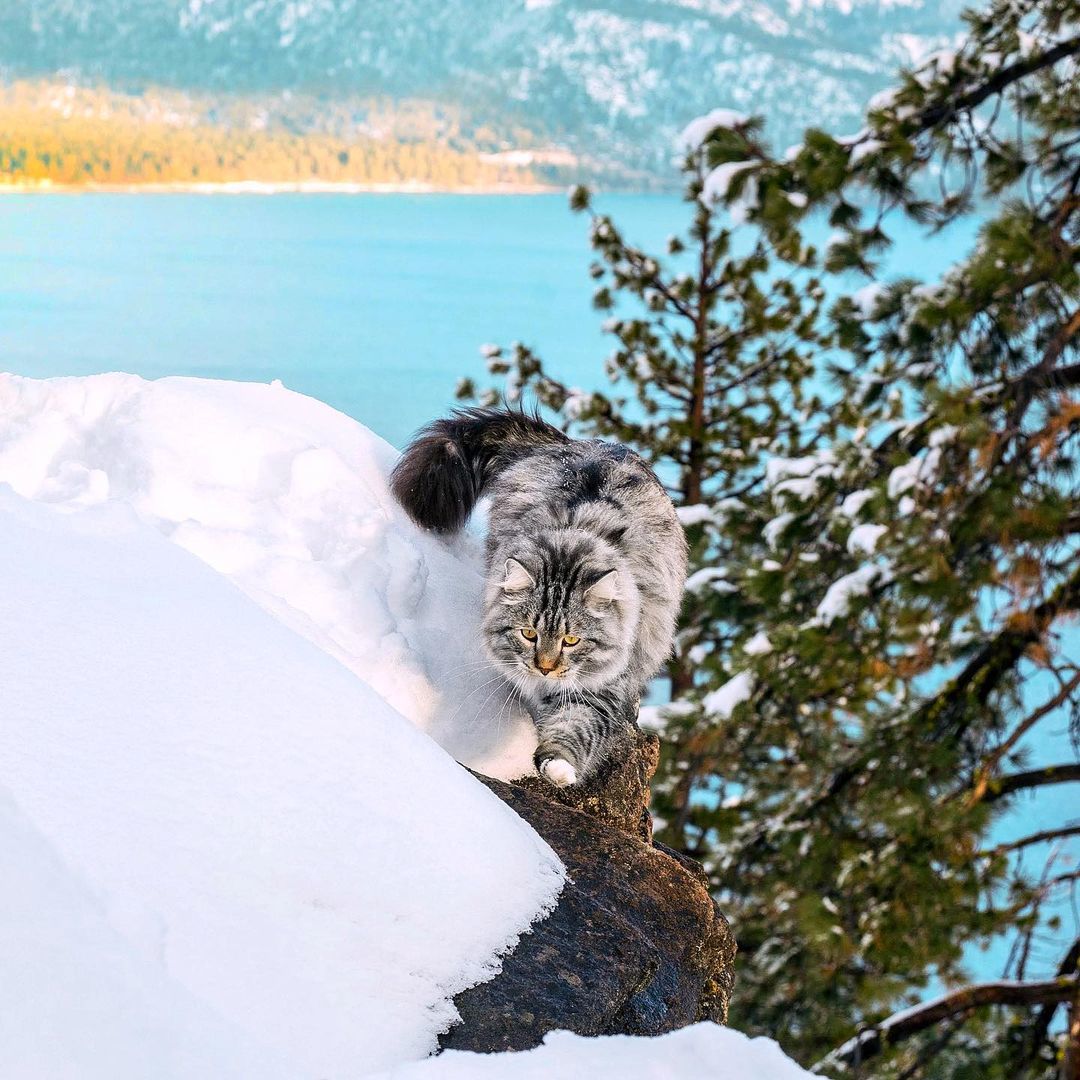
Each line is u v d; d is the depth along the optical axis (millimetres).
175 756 2973
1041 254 10344
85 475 4777
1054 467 10992
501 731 5176
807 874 11891
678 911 4055
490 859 3340
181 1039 2264
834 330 13797
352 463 5945
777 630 11500
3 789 2623
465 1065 2457
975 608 11016
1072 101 11438
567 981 3156
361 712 3416
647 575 5672
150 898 2631
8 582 3277
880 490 10875
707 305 17703
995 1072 12227
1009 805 12000
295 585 4754
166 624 3363
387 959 2904
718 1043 2615
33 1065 2078
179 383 5855
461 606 5598
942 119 11648
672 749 12375
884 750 11750
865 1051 12172
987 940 11320
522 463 6121
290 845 2957
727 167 11906
